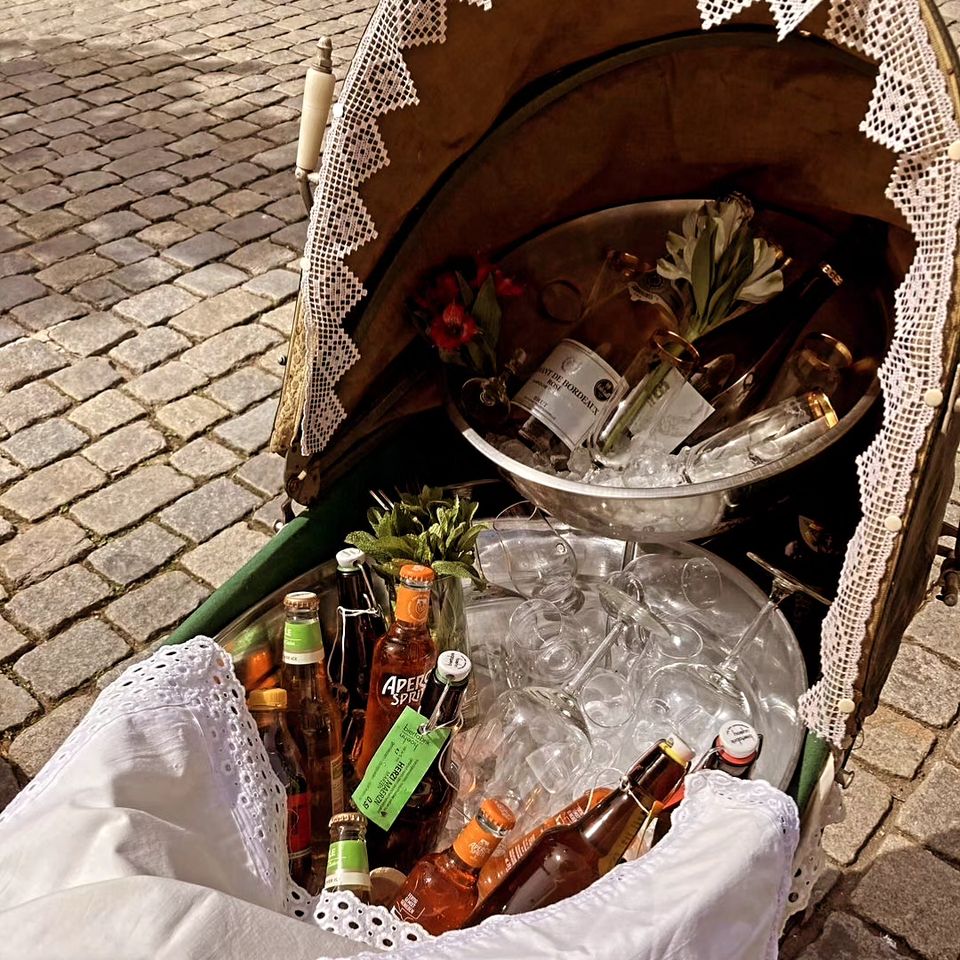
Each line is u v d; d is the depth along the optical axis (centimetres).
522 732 119
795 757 108
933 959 182
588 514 121
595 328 151
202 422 299
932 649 235
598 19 123
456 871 101
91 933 74
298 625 110
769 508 126
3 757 217
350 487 141
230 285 348
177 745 97
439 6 109
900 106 88
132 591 253
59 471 284
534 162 138
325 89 114
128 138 430
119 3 565
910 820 203
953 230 86
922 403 89
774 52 128
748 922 88
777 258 140
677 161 144
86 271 353
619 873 88
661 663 128
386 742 109
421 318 134
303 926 79
